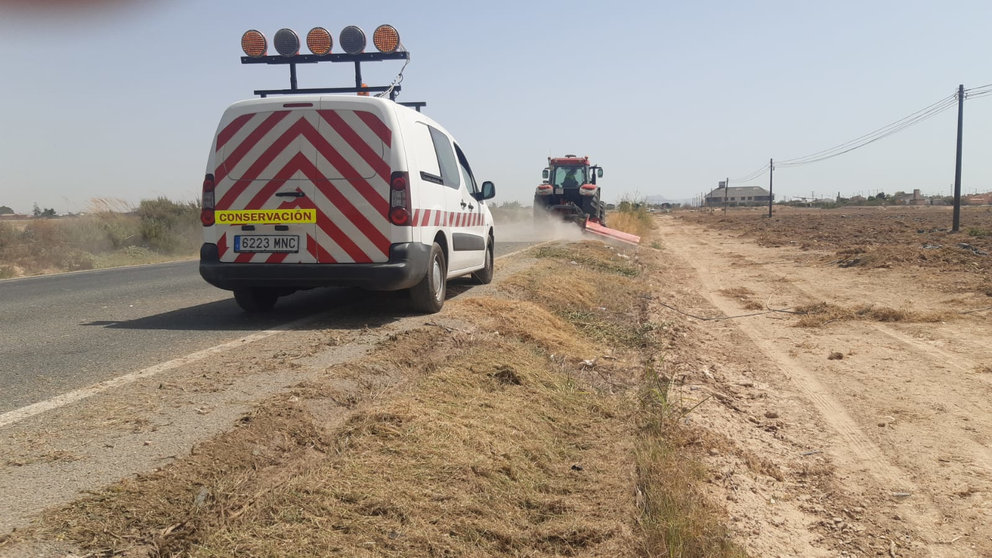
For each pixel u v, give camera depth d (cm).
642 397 529
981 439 525
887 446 516
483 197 939
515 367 520
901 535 391
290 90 814
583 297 954
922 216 5081
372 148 647
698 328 945
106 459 311
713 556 330
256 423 354
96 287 1038
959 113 2841
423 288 693
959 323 943
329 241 650
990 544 379
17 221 2066
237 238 662
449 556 277
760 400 624
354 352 526
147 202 2453
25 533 243
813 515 414
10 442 332
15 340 602
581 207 2798
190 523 263
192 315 736
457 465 343
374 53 847
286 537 267
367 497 302
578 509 333
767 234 3238
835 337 891
